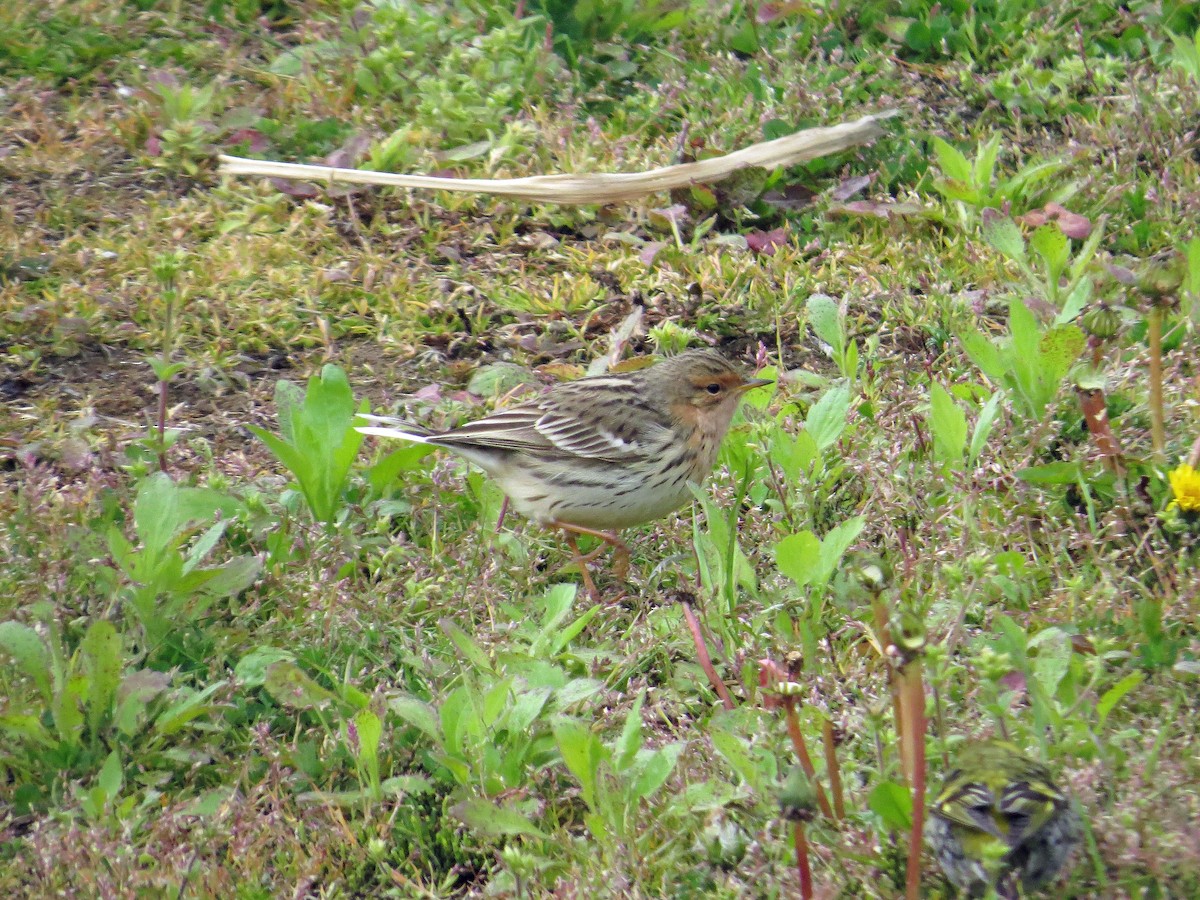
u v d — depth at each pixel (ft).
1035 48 33.99
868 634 18.45
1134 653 18.19
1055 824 13.64
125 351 26.81
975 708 16.87
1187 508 19.56
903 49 35.37
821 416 21.74
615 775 15.84
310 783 17.52
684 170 30.27
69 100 33.04
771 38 35.42
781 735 16.83
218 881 15.66
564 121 32.30
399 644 19.88
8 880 15.67
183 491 21.31
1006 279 27.68
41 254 28.32
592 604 20.84
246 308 27.53
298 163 31.60
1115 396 22.82
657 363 22.22
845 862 14.89
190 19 35.88
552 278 28.81
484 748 16.83
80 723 17.44
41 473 22.03
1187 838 14.26
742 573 19.47
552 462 21.50
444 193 30.50
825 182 31.07
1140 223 28.73
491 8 35.06
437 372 26.63
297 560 20.95
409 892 16.08
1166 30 33.37
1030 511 20.98
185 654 19.13
